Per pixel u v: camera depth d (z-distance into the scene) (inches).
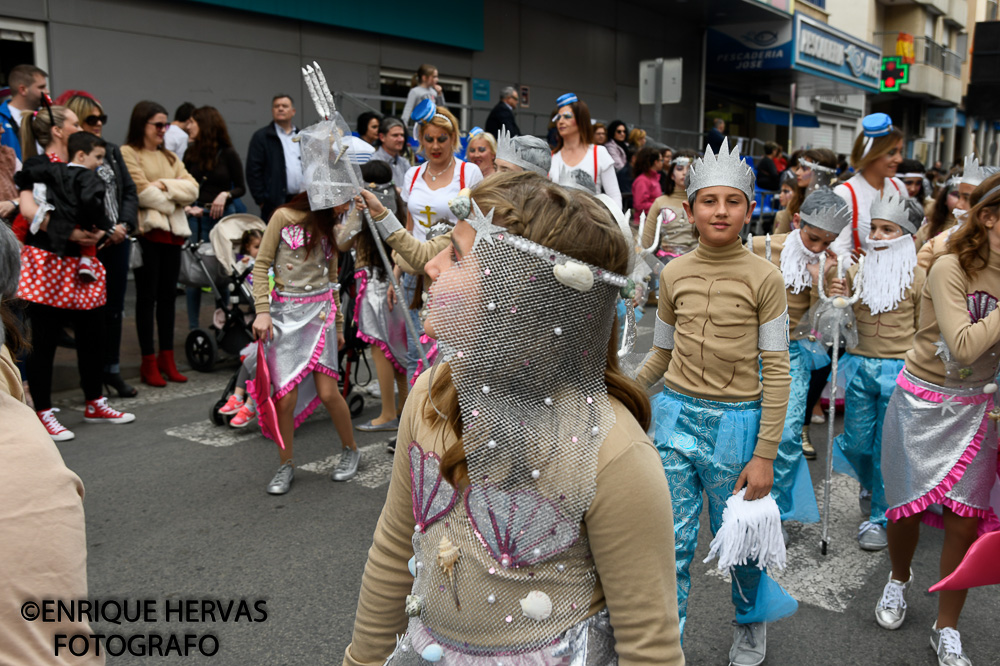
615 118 714.8
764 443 103.3
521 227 49.7
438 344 51.5
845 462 167.2
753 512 102.9
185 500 174.9
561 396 51.7
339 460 202.1
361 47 489.7
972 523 117.8
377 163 195.2
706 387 107.6
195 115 330.0
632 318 61.0
